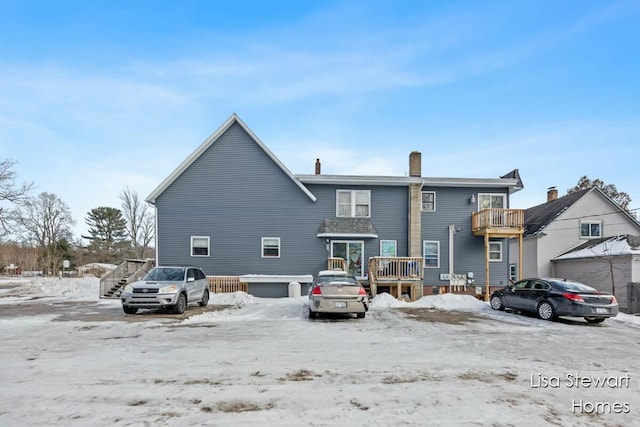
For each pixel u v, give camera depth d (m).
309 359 6.73
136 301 12.30
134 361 6.54
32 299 18.73
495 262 21.20
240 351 7.31
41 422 4.07
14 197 29.34
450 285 20.56
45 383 5.36
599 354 7.40
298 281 19.33
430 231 21.16
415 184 20.75
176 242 20.02
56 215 59.78
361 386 5.28
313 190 20.81
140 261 21.56
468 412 4.40
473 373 5.98
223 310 13.73
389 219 21.05
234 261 20.09
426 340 8.54
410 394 4.98
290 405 4.57
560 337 9.15
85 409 4.44
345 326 10.42
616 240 21.30
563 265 23.81
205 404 4.60
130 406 4.53
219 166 20.39
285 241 20.34
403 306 15.73
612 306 11.31
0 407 4.48
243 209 20.31
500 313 13.72
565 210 24.62
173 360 6.62
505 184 21.08
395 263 18.23
